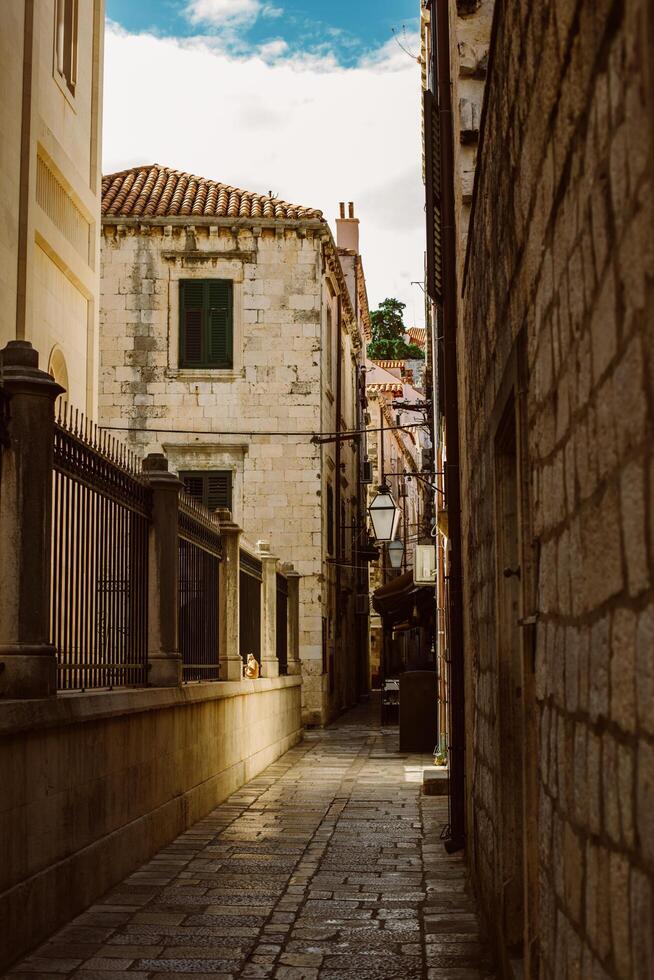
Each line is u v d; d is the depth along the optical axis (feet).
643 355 6.80
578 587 9.53
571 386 9.73
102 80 60.64
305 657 89.25
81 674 26.99
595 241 8.37
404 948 21.39
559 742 10.70
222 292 92.79
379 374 202.59
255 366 92.38
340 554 104.94
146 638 34.04
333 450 103.14
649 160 6.40
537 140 11.59
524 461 13.70
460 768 32.14
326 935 22.45
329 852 32.04
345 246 139.64
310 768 56.39
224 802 43.32
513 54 13.51
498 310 16.97
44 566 22.91
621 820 7.75
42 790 22.20
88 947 21.49
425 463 126.41
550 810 11.39
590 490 8.86
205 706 40.55
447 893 26.30
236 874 28.81
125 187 97.96
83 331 58.23
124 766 28.81
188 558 41.14
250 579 57.21
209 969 20.04
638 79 6.64
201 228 92.58
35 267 49.14
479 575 24.49
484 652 23.17
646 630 6.88
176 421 92.02
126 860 28.58
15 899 20.44
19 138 45.37
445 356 32.78
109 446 29.81
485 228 19.24
